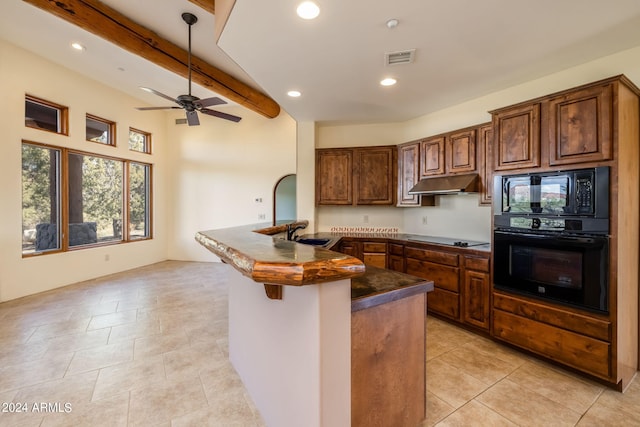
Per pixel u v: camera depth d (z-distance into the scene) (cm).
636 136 215
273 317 155
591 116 205
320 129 480
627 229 206
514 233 251
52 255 444
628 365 212
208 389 207
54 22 340
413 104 369
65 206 465
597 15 192
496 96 327
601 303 202
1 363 239
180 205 666
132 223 594
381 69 270
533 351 240
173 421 176
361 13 188
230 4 186
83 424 173
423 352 163
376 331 139
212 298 406
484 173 316
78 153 488
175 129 667
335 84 305
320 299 111
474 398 195
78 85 474
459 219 378
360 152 440
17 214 402
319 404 113
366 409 137
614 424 172
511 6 182
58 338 284
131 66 446
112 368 233
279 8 183
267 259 107
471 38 218
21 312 350
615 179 195
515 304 252
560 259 222
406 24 200
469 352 257
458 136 343
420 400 163
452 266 313
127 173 572
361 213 475
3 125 386
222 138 652
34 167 428
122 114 555
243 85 500
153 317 338
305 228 450
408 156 410
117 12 317
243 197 646
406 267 368
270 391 162
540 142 233
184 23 337
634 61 234
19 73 399
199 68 417
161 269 579
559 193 221
